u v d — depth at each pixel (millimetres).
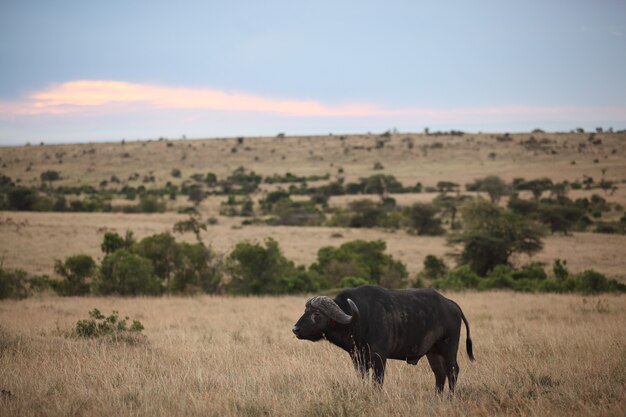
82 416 11328
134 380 13930
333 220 148000
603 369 15273
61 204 173750
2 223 122188
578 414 11094
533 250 80062
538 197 196375
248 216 173125
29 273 68312
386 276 63500
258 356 19031
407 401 12508
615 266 85250
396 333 13969
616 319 30141
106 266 54656
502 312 34219
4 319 29703
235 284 58219
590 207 167125
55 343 19797
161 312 36969
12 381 13883
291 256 92062
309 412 11445
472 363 17625
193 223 87188
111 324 23406
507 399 12469
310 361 17578
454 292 52781
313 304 13414
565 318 31391
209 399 12180
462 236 80250
